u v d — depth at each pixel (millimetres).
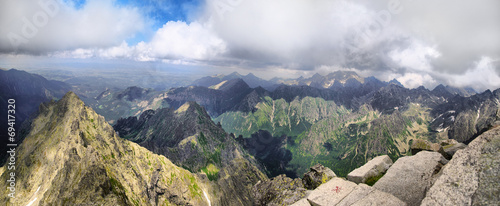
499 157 8453
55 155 125312
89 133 147625
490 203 6891
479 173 8375
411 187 12102
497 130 10023
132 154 158250
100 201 67500
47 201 79812
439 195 8852
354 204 11688
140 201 109500
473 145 10078
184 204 157250
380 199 11375
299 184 26891
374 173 15891
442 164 13258
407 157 14852
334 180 15625
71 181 76938
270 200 26766
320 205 13430
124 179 117250
